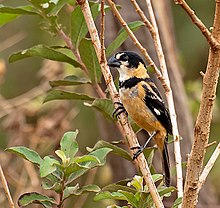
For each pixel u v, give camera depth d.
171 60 13.11
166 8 13.78
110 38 11.80
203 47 19.03
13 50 18.23
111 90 8.48
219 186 16.72
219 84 18.23
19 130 12.93
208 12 19.06
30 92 14.95
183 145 12.81
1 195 12.58
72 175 8.07
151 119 10.10
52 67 13.50
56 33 9.85
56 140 12.77
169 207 11.21
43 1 9.54
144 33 11.96
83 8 8.30
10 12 9.69
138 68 10.34
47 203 8.16
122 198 7.96
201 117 6.97
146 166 7.89
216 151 7.39
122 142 9.20
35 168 13.29
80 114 16.98
